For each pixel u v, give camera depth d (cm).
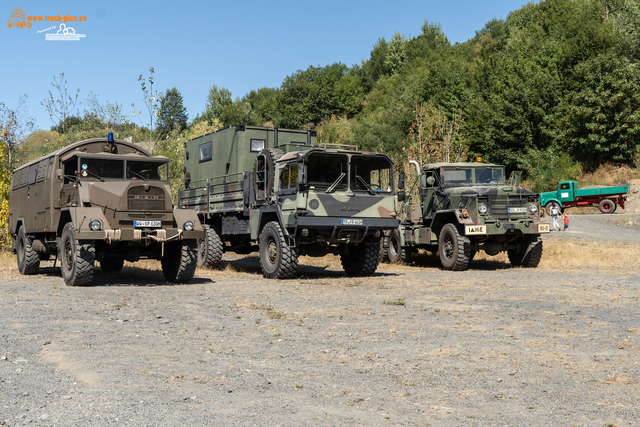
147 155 1192
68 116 2012
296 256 1159
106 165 1109
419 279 1177
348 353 539
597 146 4156
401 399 407
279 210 1176
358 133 6044
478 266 1505
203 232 1072
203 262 1437
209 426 351
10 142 2022
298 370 481
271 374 468
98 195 1036
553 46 4956
